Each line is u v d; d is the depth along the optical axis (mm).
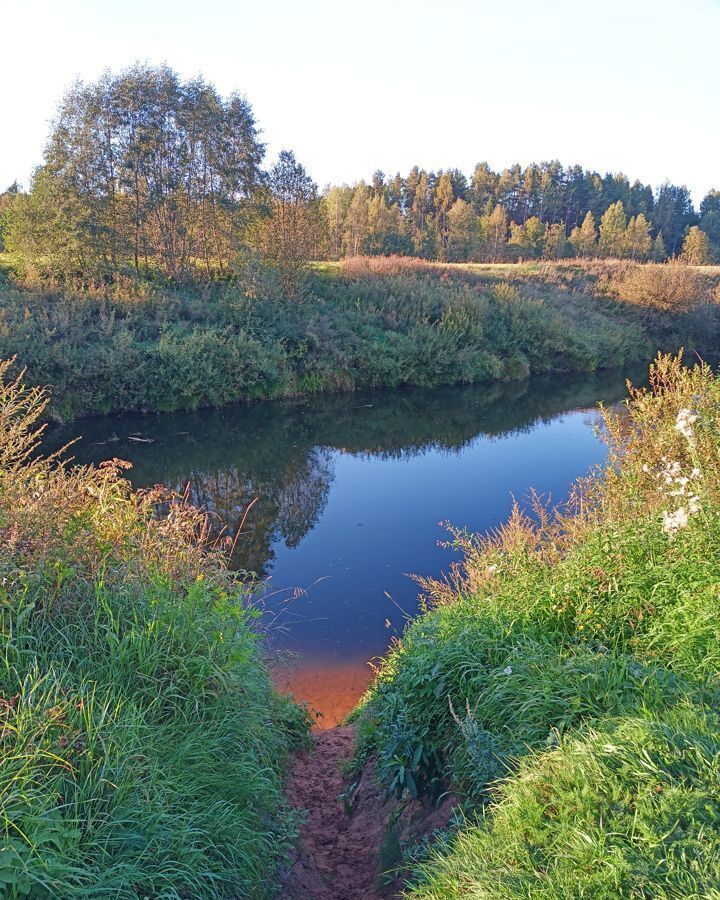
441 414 23734
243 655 4074
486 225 66625
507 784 3184
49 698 3098
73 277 26047
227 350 23250
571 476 16500
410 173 83000
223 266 30250
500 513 13922
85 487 4941
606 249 71750
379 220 56875
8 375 19375
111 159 26984
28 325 20641
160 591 4363
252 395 24172
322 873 3881
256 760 3908
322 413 23328
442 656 4246
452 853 2984
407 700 4312
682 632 3914
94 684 3375
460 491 15453
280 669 7996
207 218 29281
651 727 2949
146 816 2926
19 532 3859
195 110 28219
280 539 12711
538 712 3469
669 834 2453
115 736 3115
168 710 3676
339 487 15914
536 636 4230
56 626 3734
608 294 38812
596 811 2666
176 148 28172
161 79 27547
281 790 4324
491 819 3037
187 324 24250
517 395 27156
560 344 31938
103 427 20328
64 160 26062
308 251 30062
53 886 2455
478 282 35781
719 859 2320
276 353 24562
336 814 4574
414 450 19188
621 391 28234
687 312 36875
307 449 19219
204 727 3703
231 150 29531
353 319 28188
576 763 2904
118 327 22641
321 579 10766
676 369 7043
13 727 2838
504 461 17953
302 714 5781
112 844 2766
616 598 4320
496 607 4750
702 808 2551
